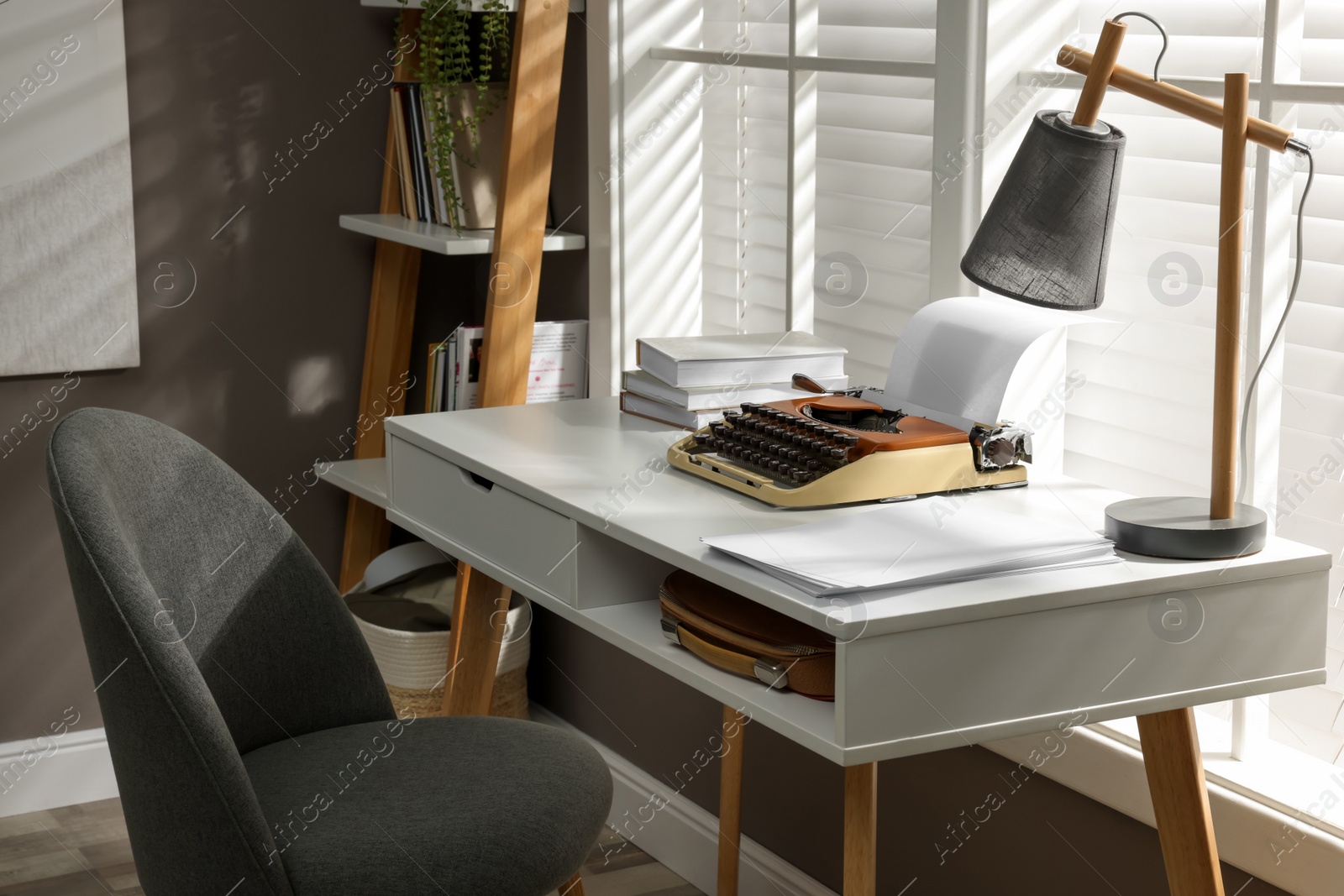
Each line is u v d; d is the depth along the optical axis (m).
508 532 1.74
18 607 2.71
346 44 2.83
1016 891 1.85
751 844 2.38
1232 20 1.61
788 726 1.29
